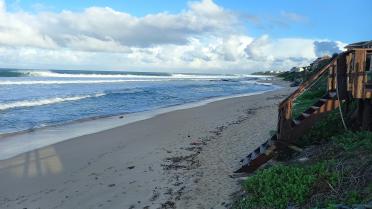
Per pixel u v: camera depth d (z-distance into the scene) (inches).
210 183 371.2
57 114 940.0
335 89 401.1
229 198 327.0
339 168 288.8
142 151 523.2
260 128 639.8
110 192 366.3
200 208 315.3
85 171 437.7
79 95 1432.1
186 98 1457.9
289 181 292.2
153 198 345.1
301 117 403.5
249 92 1889.8
